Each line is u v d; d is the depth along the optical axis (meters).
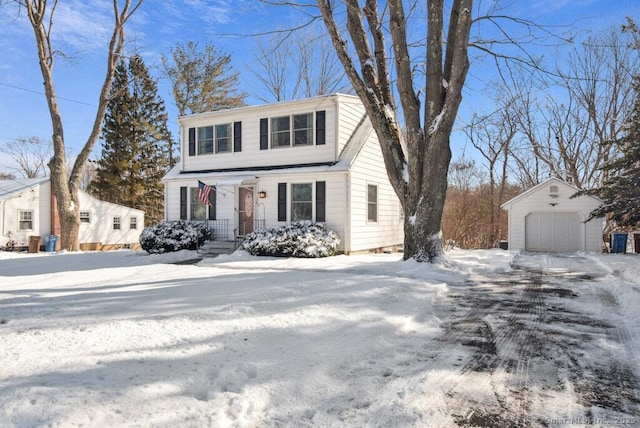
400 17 10.77
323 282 7.78
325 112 15.67
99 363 3.54
